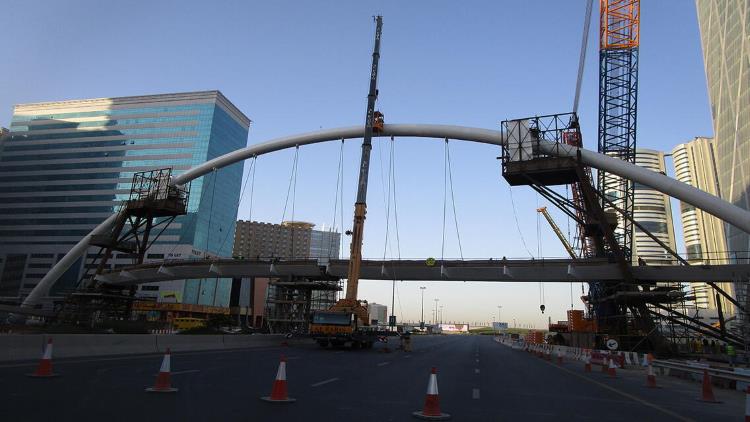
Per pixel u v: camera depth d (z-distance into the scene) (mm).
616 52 64750
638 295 42125
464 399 12633
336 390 13180
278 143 79250
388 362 25625
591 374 23812
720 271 41719
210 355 24891
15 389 10453
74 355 19422
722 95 126062
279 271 57500
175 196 63625
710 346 52531
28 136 167625
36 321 64312
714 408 13234
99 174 157000
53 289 145500
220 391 11812
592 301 51375
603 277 45094
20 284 153625
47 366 12945
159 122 155375
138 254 65000
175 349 27312
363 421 8914
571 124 44312
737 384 19000
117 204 152750
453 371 21734
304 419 8797
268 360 22906
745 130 112000
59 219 156625
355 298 41344
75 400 9516
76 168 158750
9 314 63250
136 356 21484
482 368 24422
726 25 123000
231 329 66312
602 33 65625
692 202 48062
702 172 176750
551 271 46781
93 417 8047
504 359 34031
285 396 10969
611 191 62438
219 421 8258
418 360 28766
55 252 153875
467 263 49812
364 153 50750
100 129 161000
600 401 13500
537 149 43844
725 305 120188
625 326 45594
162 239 140000
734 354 34875
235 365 19359
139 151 154875
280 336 42625
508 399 13000
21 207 160875
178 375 14852
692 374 22422
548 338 61688
